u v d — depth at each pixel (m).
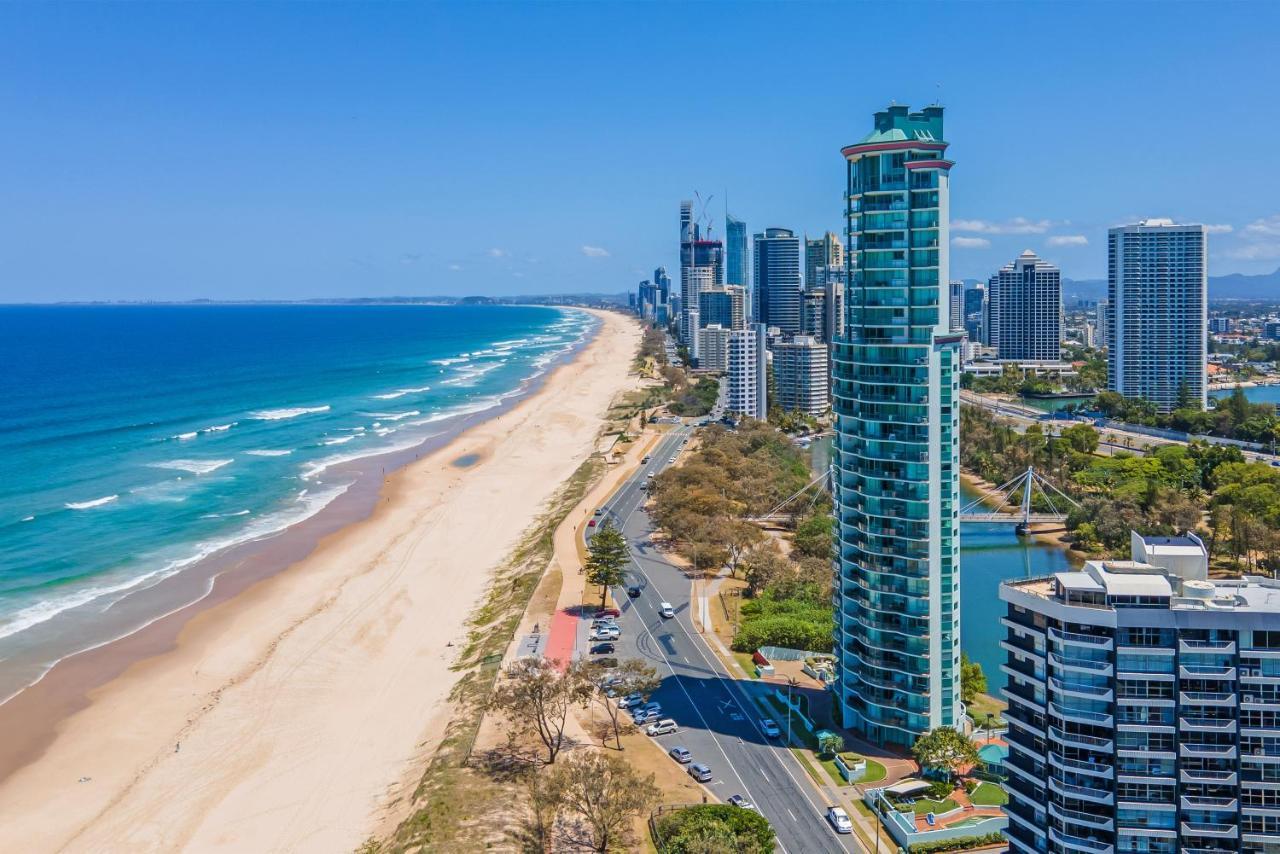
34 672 178.62
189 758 148.88
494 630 192.25
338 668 179.50
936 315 137.00
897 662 142.00
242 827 130.62
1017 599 102.81
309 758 148.12
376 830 127.75
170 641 192.50
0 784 142.88
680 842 110.75
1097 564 103.00
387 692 169.50
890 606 141.62
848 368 145.00
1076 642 96.62
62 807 136.62
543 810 126.12
